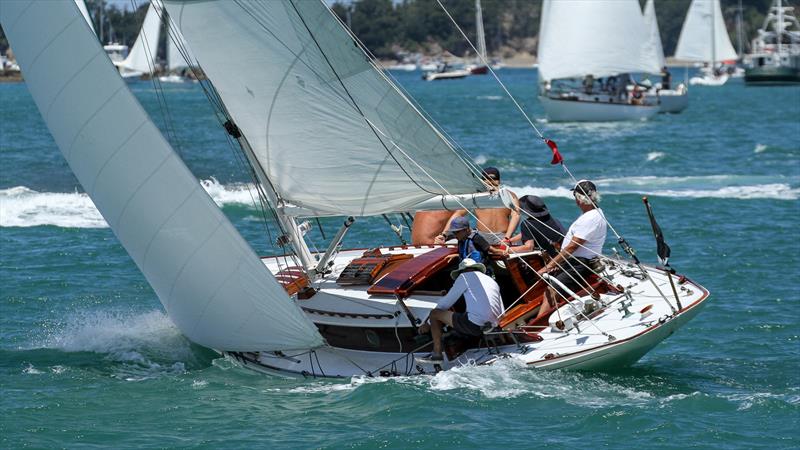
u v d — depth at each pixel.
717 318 39.91
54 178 83.19
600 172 90.19
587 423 27.45
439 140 30.84
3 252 52.56
